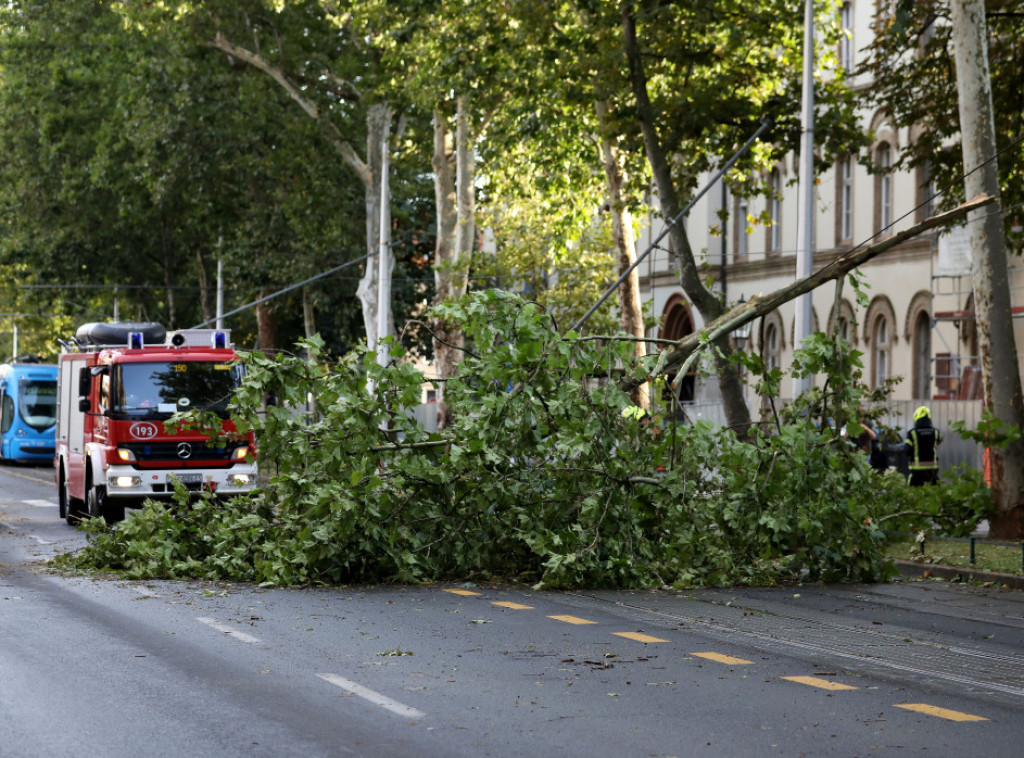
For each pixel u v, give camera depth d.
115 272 62.41
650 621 13.16
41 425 53.88
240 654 10.92
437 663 10.56
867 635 12.48
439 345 41.44
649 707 8.94
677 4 25.80
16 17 55.06
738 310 18.05
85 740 7.83
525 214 49.03
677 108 26.95
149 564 16.58
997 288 20.91
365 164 46.47
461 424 16.09
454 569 16.45
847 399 17.38
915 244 36.94
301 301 55.25
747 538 16.67
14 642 11.35
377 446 16.11
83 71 52.19
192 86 46.53
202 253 62.97
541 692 9.41
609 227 48.25
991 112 21.11
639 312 36.50
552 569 15.41
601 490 16.11
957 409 29.45
